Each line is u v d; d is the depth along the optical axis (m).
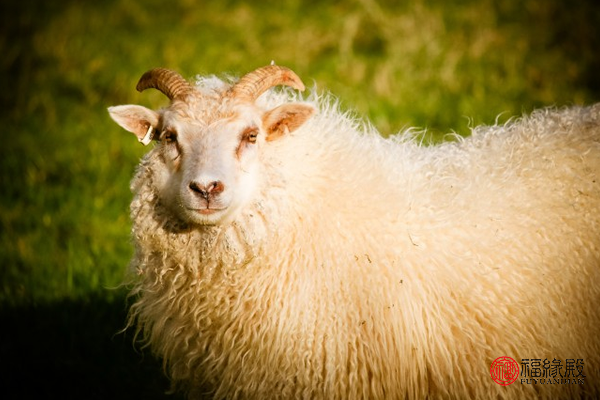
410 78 16.78
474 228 7.40
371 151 7.87
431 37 18.61
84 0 24.00
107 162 15.25
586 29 18.52
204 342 7.49
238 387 7.38
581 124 8.05
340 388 7.16
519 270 7.32
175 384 7.94
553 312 7.32
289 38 19.75
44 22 22.22
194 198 6.93
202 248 7.27
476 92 15.98
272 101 7.98
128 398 9.20
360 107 15.25
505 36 18.64
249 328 7.28
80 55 20.22
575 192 7.59
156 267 7.54
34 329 10.23
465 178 7.74
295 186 7.39
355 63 17.83
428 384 7.25
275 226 7.21
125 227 12.99
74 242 12.50
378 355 7.09
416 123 14.73
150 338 7.98
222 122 7.16
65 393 9.29
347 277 7.18
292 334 7.12
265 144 7.46
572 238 7.46
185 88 7.48
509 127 8.33
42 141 16.36
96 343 9.93
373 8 20.31
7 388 9.34
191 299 7.43
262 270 7.23
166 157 7.31
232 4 22.83
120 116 7.63
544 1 20.00
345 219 7.34
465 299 7.22
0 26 21.89
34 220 13.43
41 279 11.35
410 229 7.35
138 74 18.88
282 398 7.27
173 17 22.44
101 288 10.89
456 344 7.20
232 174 7.02
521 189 7.62
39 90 18.62
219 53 19.33
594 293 7.45
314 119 7.97
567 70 16.86
